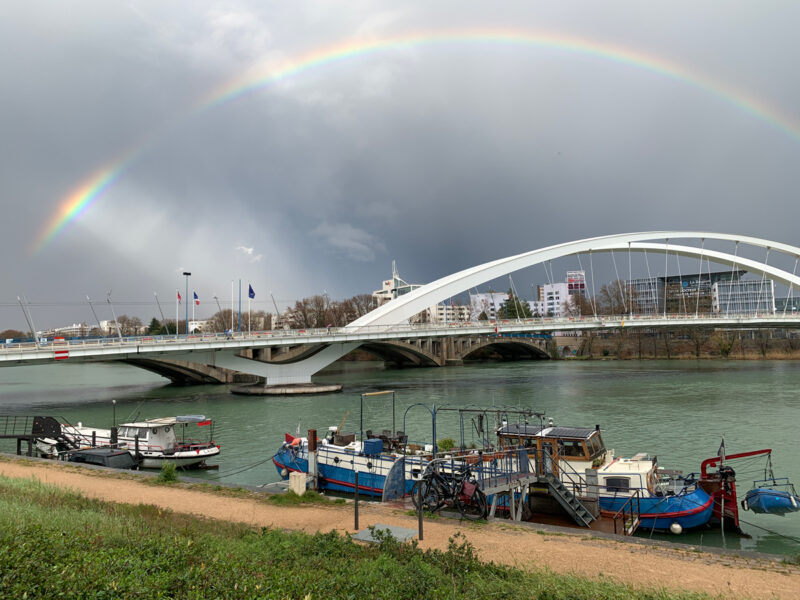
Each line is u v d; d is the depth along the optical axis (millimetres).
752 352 131250
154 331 173750
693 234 127500
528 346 152000
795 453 34938
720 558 12945
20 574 7625
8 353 56906
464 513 16891
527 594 9617
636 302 187875
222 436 42594
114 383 97250
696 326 104625
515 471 21297
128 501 18141
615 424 45938
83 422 49875
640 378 86312
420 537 14312
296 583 8859
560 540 14312
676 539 20547
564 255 116125
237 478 29859
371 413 53156
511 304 194125
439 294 100125
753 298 181125
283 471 28438
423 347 129125
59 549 9375
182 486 20844
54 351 59438
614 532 19656
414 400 62750
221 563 9562
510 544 13875
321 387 73562
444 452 24484
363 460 24750
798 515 23094
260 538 12867
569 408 55000
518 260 110750
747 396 63094
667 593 10117
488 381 84562
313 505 18047
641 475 21656
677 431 42781
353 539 13883
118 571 8453
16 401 66688
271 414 53688
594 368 111188
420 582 9586
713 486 21859
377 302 198625
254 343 74062
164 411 56562
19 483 19000
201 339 70250
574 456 22797
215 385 85875
